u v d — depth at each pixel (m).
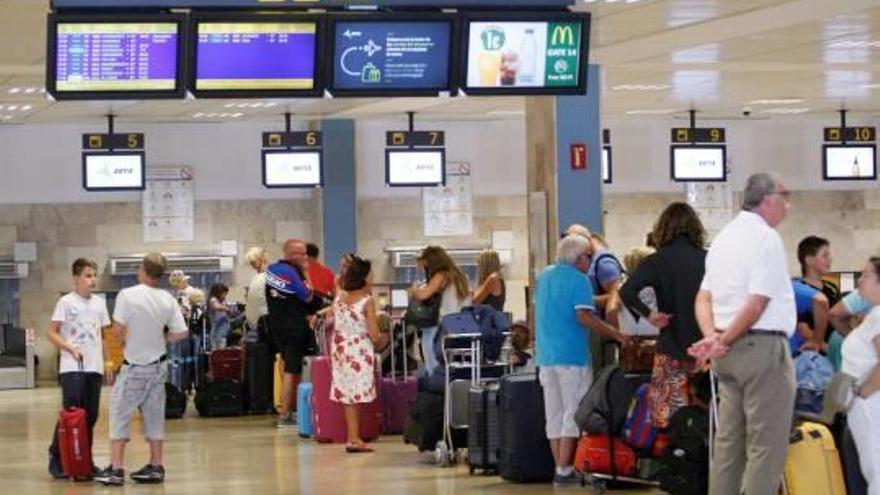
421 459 12.98
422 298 13.39
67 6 9.59
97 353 12.54
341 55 9.99
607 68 17.52
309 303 16.47
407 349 15.40
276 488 11.51
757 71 18.22
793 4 12.95
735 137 25.92
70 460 12.28
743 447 7.89
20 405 20.39
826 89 20.80
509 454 11.16
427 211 25.23
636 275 9.41
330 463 12.96
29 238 24.20
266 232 24.94
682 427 9.10
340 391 13.73
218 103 21.11
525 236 25.53
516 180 25.53
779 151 26.09
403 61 10.09
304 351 16.50
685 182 25.41
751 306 7.62
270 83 9.93
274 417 17.86
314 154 23.42
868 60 17.38
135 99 9.81
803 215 26.17
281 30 9.89
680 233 9.40
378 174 25.08
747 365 7.68
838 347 9.28
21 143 24.17
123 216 24.47
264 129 24.94
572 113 13.99
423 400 12.79
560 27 10.34
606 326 10.43
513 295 25.48
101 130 24.39
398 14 10.04
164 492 11.53
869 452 8.02
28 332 23.59
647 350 10.12
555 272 10.62
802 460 8.21
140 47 9.72
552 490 10.63
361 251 24.97
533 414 11.12
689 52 16.20
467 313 12.31
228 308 20.34
